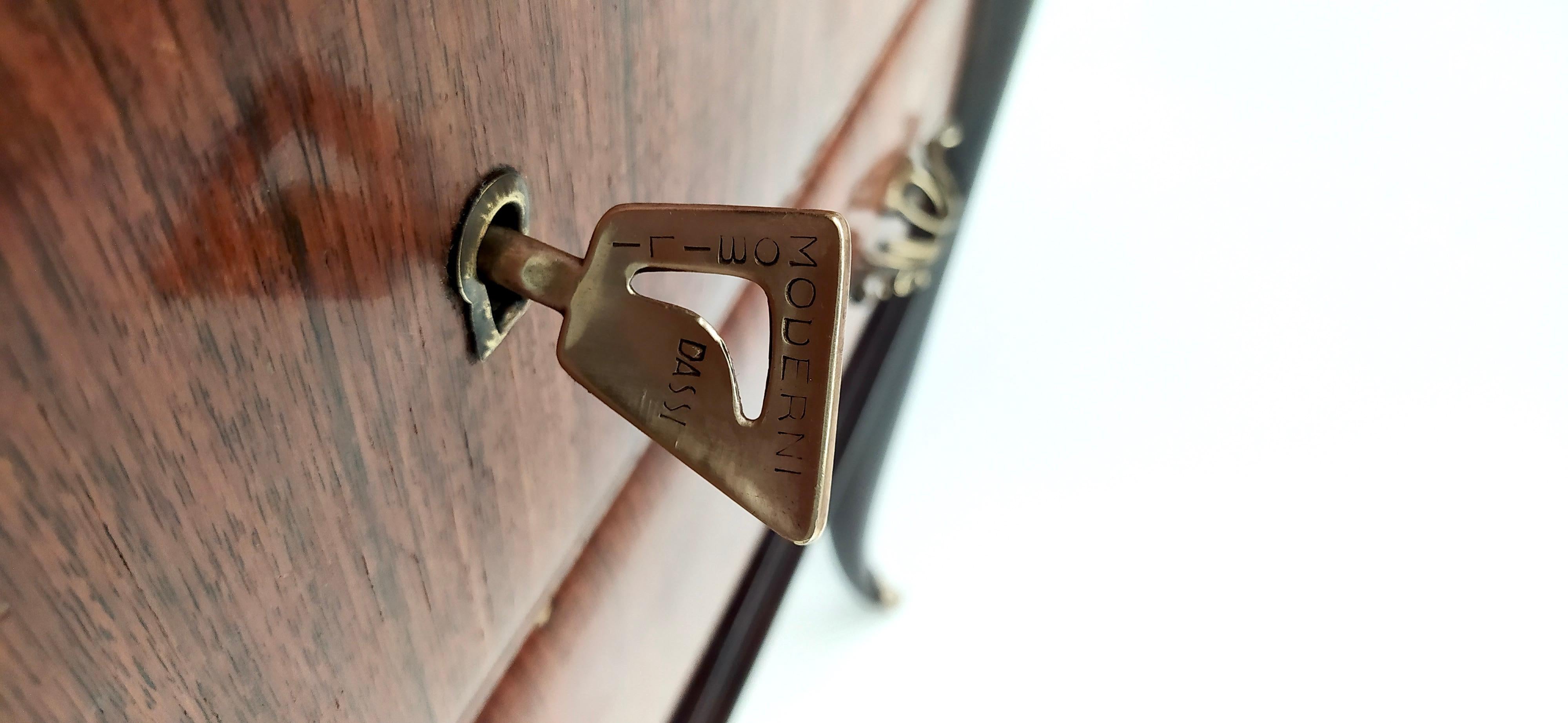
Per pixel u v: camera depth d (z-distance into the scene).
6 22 0.11
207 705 0.15
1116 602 0.70
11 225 0.12
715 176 0.23
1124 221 0.65
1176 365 0.67
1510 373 0.59
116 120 0.12
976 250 0.69
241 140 0.13
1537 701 0.61
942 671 0.70
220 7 0.12
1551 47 0.52
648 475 0.26
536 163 0.17
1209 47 0.60
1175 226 0.65
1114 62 0.62
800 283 0.15
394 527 0.17
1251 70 0.59
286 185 0.14
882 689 0.69
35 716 0.13
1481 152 0.56
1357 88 0.57
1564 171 0.54
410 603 0.18
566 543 0.22
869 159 0.35
